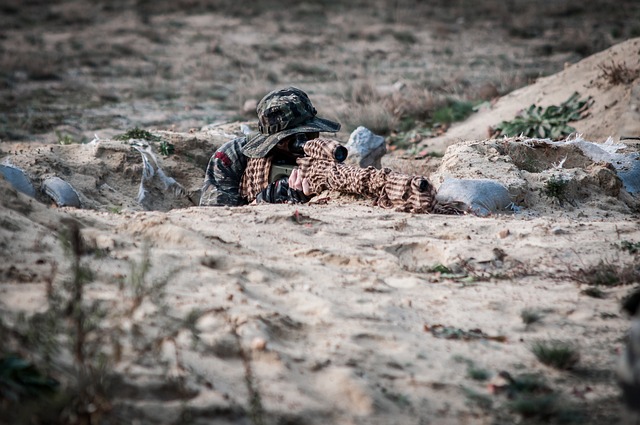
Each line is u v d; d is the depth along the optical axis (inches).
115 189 983.6
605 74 1454.2
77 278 398.0
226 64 2472.9
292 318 477.4
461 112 1600.6
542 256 615.8
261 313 467.2
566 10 3408.0
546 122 1384.1
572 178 886.4
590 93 1441.9
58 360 384.8
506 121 1432.1
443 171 921.5
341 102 1828.2
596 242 649.6
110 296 458.3
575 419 390.0
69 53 2600.9
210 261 546.9
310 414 379.9
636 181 970.7
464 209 789.9
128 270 505.4
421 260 628.7
